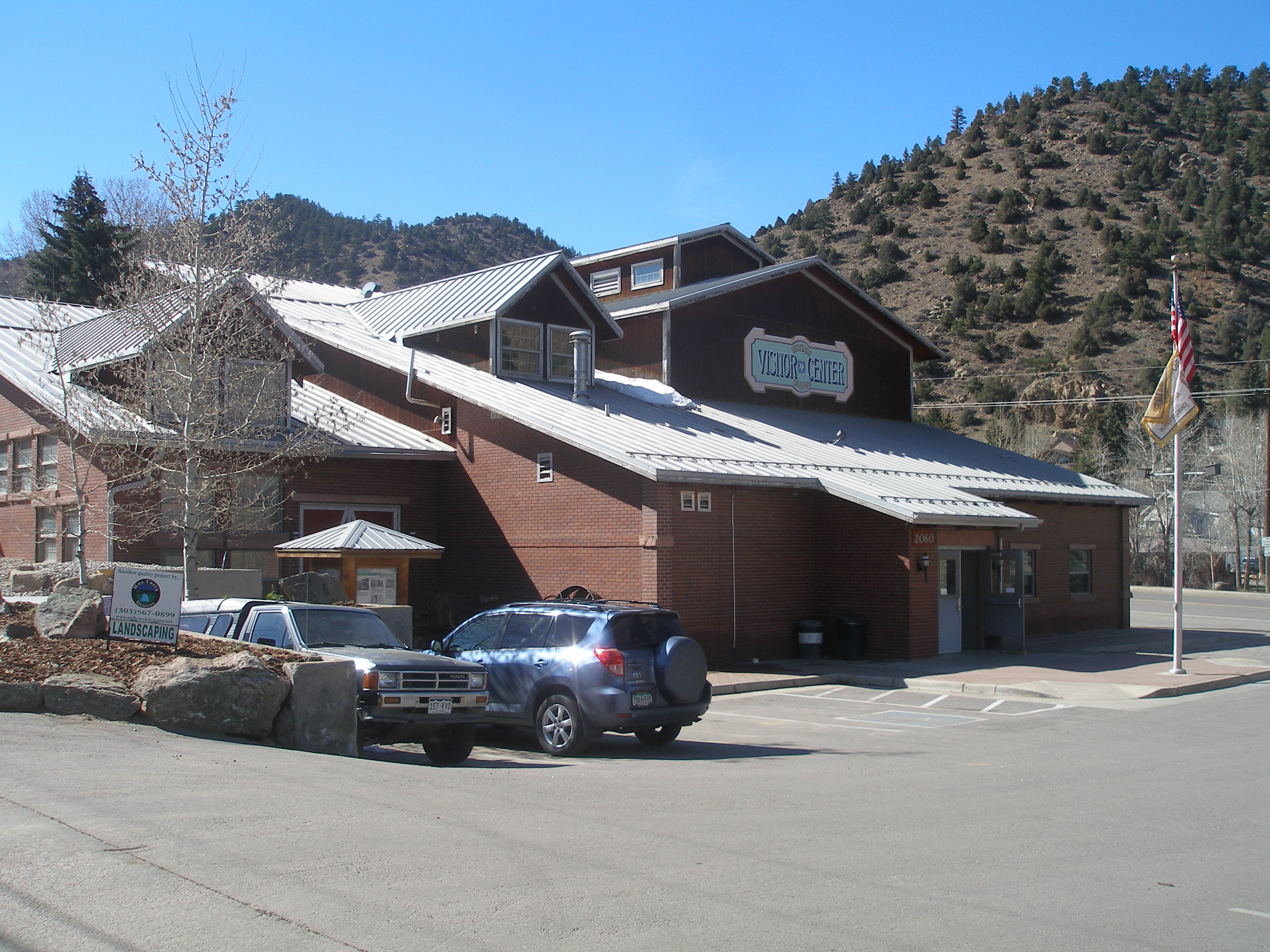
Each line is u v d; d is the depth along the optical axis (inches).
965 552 981.2
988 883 257.0
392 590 794.8
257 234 932.0
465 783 371.9
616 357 1155.3
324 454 787.4
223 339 727.1
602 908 224.2
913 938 213.8
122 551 773.3
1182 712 651.5
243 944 192.9
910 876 261.1
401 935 201.9
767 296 1205.1
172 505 794.8
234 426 713.0
